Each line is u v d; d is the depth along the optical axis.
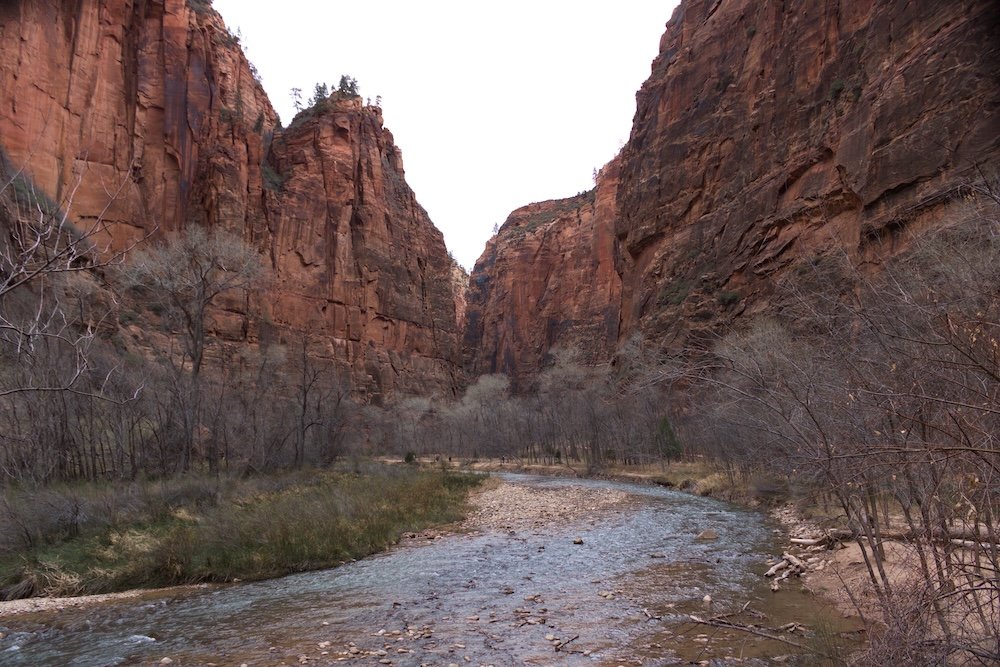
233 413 31.84
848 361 5.17
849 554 10.62
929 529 4.62
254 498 19.67
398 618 9.30
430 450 84.12
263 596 11.12
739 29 59.69
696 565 12.05
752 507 20.92
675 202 63.06
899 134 31.27
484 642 7.93
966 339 3.85
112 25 61.75
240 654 7.96
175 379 25.78
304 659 7.59
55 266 3.16
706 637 7.66
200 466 27.19
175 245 29.73
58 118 53.81
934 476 4.45
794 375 5.95
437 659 7.36
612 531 16.89
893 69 34.34
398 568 12.99
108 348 23.58
